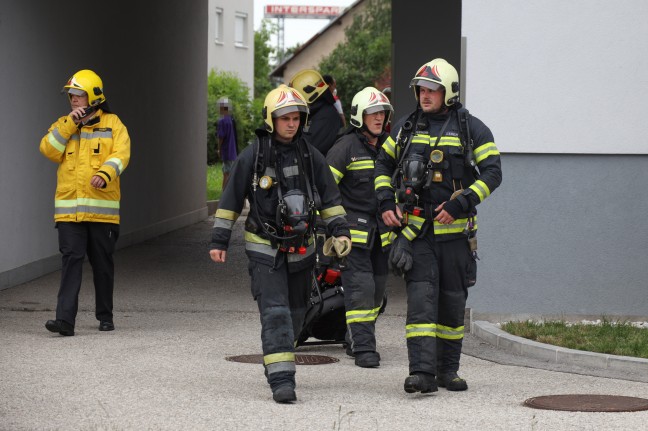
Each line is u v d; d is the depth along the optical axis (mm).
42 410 7371
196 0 24234
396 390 8344
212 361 9484
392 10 23609
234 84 52688
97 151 10945
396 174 8250
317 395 8055
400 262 8000
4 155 13961
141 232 19922
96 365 9148
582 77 11430
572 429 7016
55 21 15812
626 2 11367
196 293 14125
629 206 11438
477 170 8648
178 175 22703
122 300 13414
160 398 7816
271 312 7781
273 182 7852
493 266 11570
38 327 11320
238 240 20250
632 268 11461
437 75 8133
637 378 9125
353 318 9484
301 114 8023
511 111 11523
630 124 11391
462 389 8352
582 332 10656
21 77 14531
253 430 6836
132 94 19406
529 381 8906
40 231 15289
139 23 19891
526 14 11469
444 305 8273
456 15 23453
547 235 11523
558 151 11461
